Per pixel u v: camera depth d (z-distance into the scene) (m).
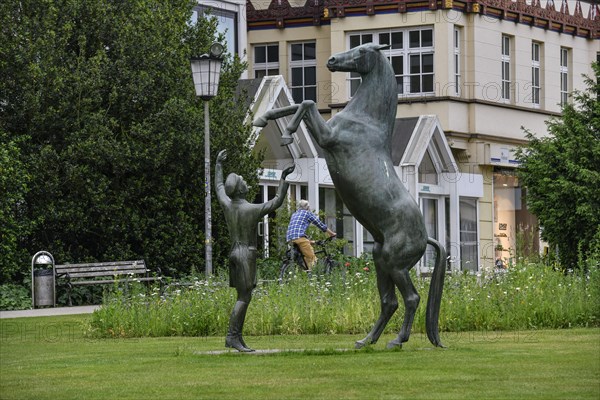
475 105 59.25
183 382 14.30
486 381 13.98
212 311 22.45
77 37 37.59
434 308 17.89
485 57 60.25
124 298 23.27
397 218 17.31
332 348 17.73
